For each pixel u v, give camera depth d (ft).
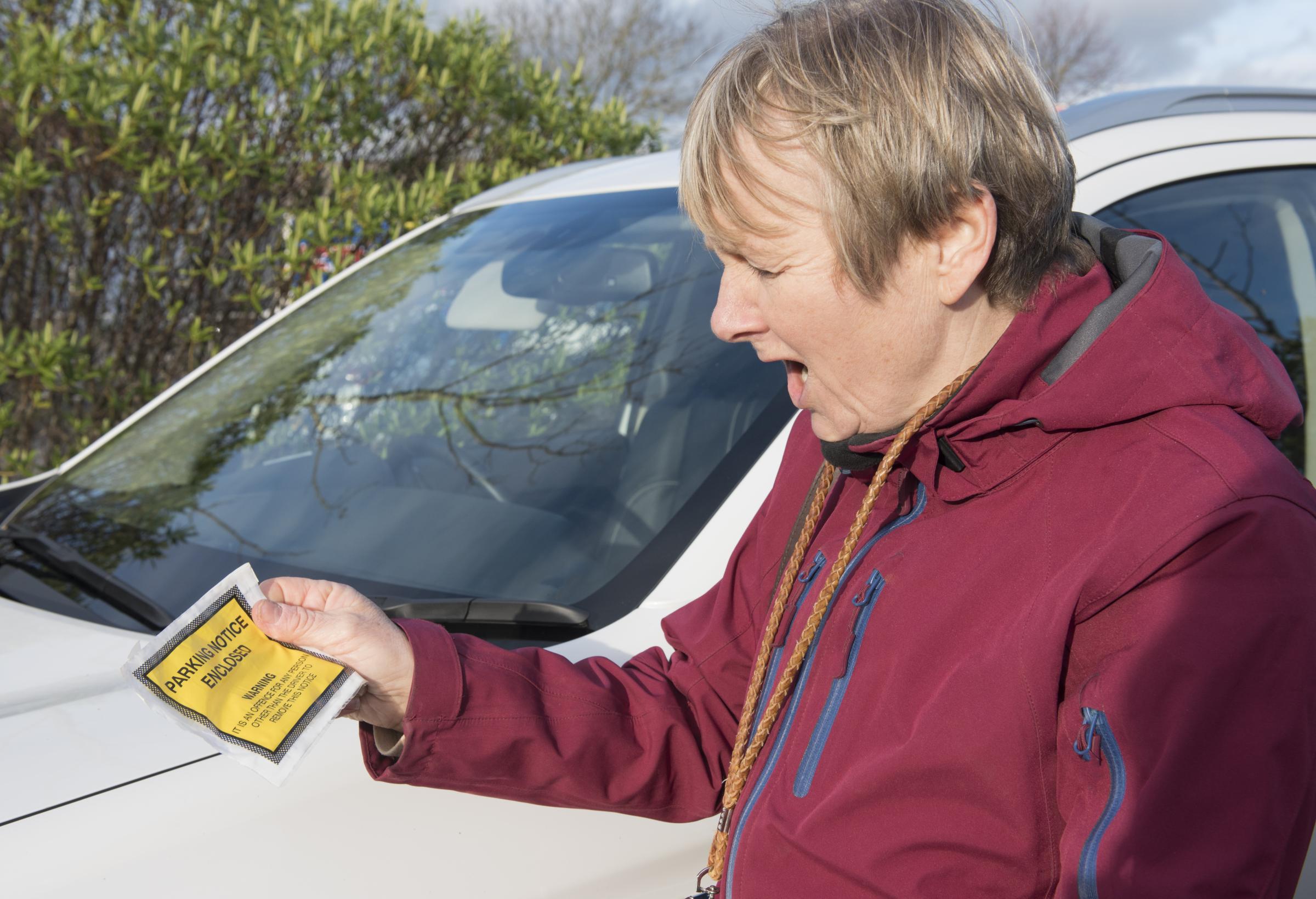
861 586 2.98
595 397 5.52
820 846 2.75
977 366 2.73
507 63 15.70
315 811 3.42
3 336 11.61
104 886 3.18
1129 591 2.48
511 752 3.36
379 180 14.24
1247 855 2.22
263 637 3.12
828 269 2.74
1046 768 2.53
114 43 13.09
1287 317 5.90
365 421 5.95
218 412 6.34
